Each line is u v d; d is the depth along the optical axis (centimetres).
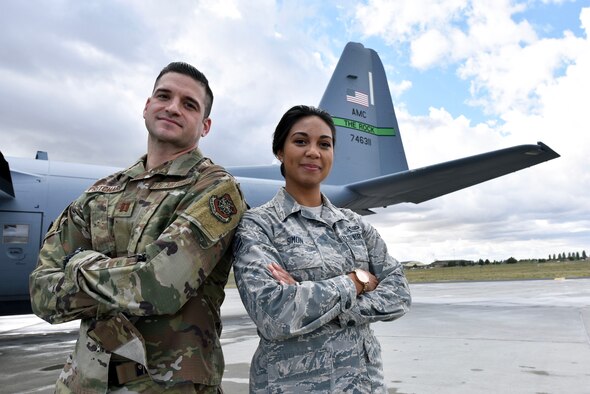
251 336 704
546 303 1172
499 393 359
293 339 162
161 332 162
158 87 193
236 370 454
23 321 1101
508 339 615
